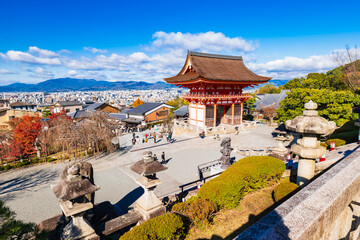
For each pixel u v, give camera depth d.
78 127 28.41
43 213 14.34
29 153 29.00
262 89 101.94
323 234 3.46
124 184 18.89
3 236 5.43
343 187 4.10
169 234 7.06
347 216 4.58
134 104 101.31
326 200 3.61
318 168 11.01
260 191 10.62
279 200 8.65
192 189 15.05
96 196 16.56
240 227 8.09
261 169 10.58
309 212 3.26
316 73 68.56
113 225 8.86
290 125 8.58
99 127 29.91
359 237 5.44
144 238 6.56
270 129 42.34
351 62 32.66
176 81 39.84
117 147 32.09
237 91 42.56
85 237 7.60
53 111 92.56
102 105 84.25
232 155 24.62
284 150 21.56
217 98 38.38
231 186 9.10
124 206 14.99
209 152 27.31
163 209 9.86
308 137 8.27
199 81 35.34
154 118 65.62
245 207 9.38
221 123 44.78
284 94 63.53
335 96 29.83
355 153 6.08
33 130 29.12
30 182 20.17
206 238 7.68
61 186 7.20
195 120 42.31
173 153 27.64
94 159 27.03
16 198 16.69
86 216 8.98
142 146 32.59
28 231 6.00
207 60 42.38
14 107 82.12
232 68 43.19
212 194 9.05
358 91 33.47
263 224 2.97
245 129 41.62
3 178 21.48
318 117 8.03
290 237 2.70
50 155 30.89
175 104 101.62
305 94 32.12
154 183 9.53
